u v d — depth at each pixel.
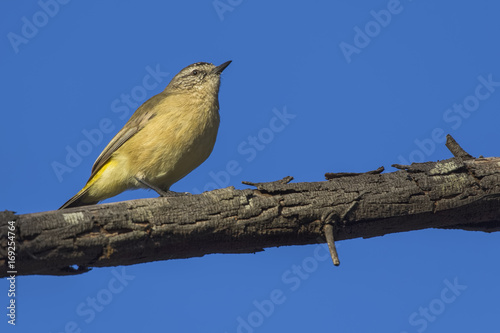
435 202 10.45
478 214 10.82
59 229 9.03
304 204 10.04
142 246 9.58
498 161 10.91
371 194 10.22
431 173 10.55
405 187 10.37
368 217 10.23
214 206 9.82
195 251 10.12
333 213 9.99
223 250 10.34
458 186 10.49
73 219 9.16
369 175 10.57
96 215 9.29
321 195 10.15
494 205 10.70
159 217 9.55
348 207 10.06
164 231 9.54
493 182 10.53
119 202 9.65
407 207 10.34
